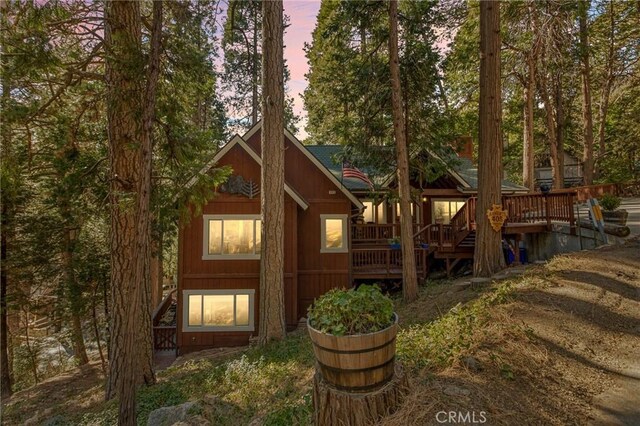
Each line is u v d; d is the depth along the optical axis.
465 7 17.78
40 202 12.32
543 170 33.34
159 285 20.16
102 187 9.02
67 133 8.46
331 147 19.23
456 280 12.34
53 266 13.41
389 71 11.75
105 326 14.60
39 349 16.22
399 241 13.91
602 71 25.69
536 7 16.44
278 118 9.47
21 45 6.05
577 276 6.83
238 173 12.79
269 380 6.44
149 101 6.09
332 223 13.93
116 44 7.11
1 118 6.58
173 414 5.11
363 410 2.85
